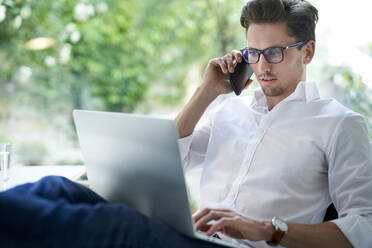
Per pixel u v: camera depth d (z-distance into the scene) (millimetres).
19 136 4945
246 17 1455
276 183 1381
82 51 5379
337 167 1321
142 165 1079
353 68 2814
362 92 2756
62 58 5180
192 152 1703
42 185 1028
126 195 1193
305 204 1360
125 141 1088
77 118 1210
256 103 1590
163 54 5656
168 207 1079
